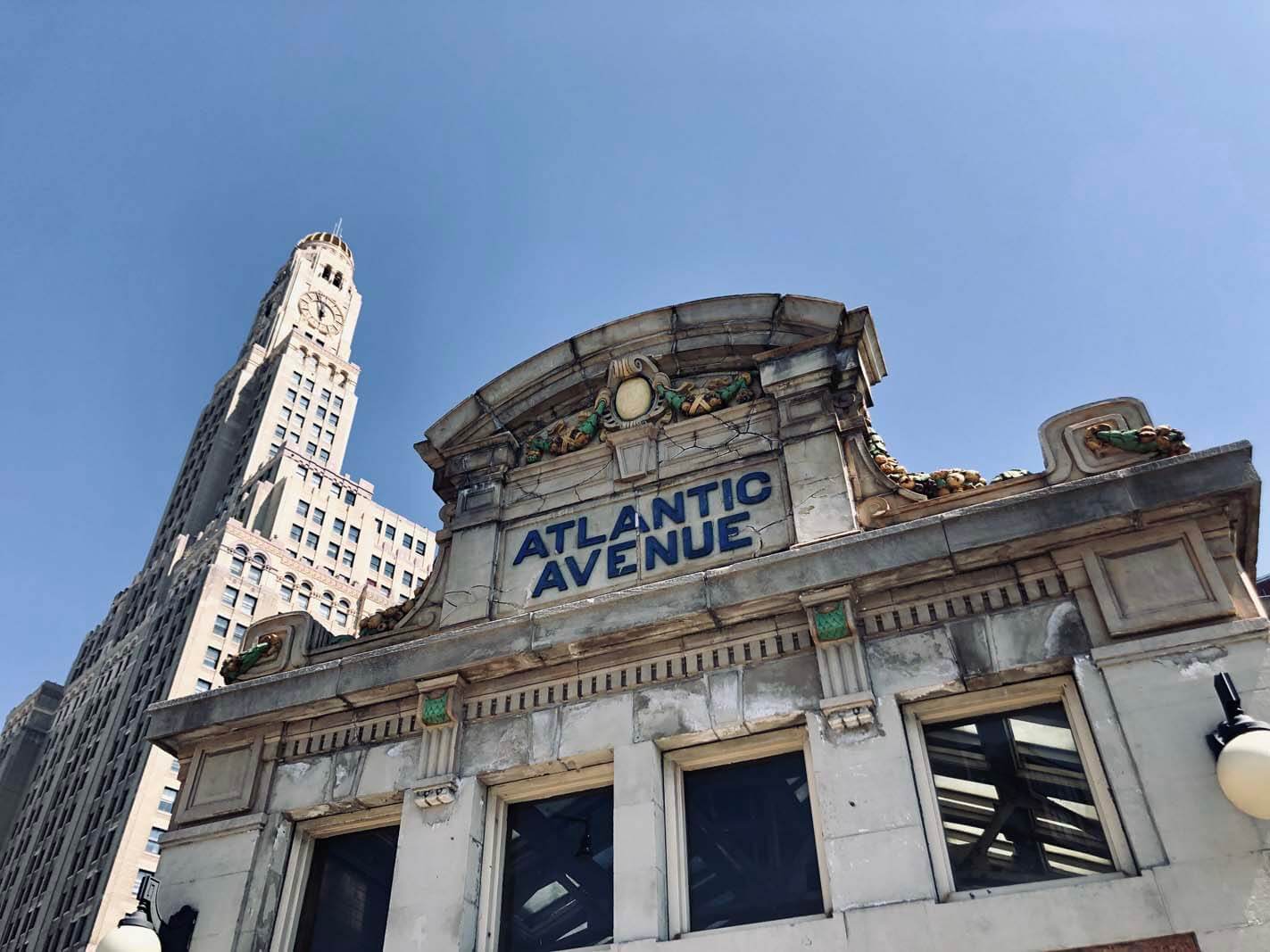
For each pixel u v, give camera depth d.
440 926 9.98
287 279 149.38
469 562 12.88
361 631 13.26
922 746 9.63
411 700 11.80
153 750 81.44
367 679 11.88
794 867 9.52
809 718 9.90
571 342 13.88
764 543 11.38
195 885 11.21
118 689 96.75
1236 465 9.37
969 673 9.61
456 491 13.98
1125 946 7.80
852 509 11.15
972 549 9.94
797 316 12.84
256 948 10.64
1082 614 9.51
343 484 115.75
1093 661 9.18
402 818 10.90
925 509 10.96
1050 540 9.82
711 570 10.84
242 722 12.32
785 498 11.66
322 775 11.70
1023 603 9.81
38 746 108.31
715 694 10.45
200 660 88.94
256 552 99.62
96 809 84.88
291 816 11.59
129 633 102.62
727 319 13.27
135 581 113.25
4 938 86.19
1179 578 9.30
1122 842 8.48
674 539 11.91
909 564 10.09
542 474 13.41
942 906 8.38
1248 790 7.50
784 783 10.10
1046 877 8.68
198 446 133.12
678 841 9.98
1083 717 9.22
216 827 11.62
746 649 10.61
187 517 118.50
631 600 11.08
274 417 124.69
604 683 11.02
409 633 12.59
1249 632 8.73
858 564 10.29
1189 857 7.95
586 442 13.39
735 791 10.24
